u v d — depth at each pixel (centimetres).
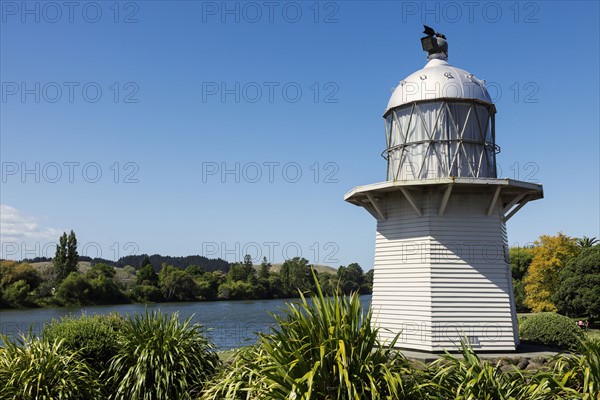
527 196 1805
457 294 1648
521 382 903
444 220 1689
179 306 7612
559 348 1797
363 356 809
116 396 1166
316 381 774
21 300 7012
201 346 1293
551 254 5966
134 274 10181
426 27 1975
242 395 923
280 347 827
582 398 796
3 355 1124
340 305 850
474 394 826
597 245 5278
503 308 1655
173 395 1161
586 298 4853
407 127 1820
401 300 1723
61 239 8419
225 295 9412
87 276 8162
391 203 1812
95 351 1271
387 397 748
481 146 1788
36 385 1052
